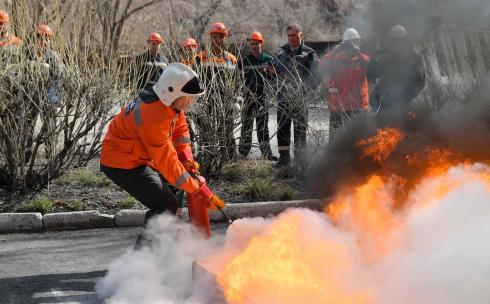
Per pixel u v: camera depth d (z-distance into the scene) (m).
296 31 8.24
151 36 8.46
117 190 7.44
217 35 7.99
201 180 4.59
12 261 5.52
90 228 6.71
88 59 7.59
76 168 7.98
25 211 6.78
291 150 8.15
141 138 4.39
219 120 7.89
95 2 10.77
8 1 7.44
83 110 7.47
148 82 7.88
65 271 5.24
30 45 7.25
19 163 7.16
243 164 8.15
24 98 7.16
